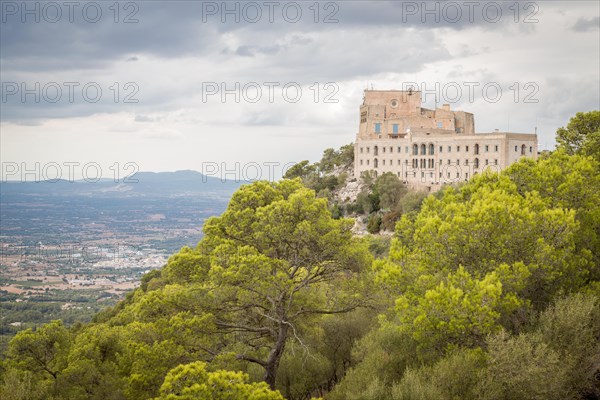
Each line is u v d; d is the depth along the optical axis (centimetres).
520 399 6719
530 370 6388
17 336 8306
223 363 8081
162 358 7912
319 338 10538
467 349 7256
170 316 8750
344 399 8038
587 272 8200
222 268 8469
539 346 6569
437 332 7431
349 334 10362
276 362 9056
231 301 8794
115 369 8106
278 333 9119
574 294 7812
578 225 8038
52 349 8450
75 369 7681
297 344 10006
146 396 7588
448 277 7638
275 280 8419
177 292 8731
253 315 9481
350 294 9231
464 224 8075
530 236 7988
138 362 7838
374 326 10112
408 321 7606
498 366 6612
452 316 7150
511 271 7594
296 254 9225
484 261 7975
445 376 6869
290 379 9862
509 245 8000
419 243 8512
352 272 9206
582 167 9494
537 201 8525
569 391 6862
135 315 9162
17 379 7512
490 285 6956
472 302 7106
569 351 6912
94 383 7725
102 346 8575
